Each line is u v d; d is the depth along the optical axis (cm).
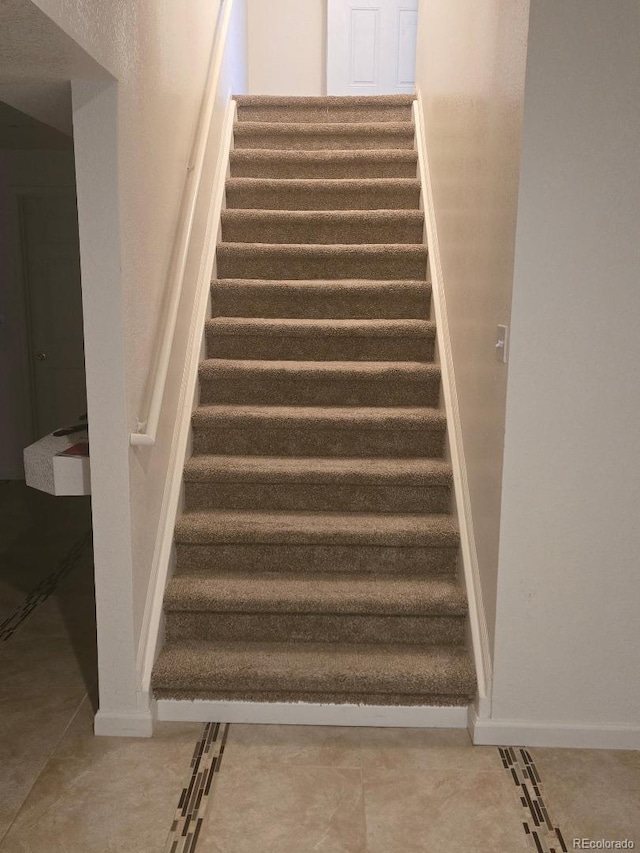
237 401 335
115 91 213
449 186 335
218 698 252
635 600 233
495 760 234
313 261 381
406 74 564
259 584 272
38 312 531
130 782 222
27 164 504
